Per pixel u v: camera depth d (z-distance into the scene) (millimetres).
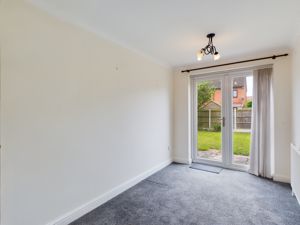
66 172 2027
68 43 2057
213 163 4008
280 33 2500
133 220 2072
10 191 1591
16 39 1632
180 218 2104
